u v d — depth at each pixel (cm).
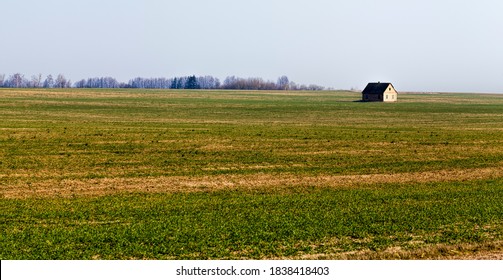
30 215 4303
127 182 5878
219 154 7769
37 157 7194
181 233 3728
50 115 14250
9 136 8788
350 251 3372
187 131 10262
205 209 4581
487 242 3528
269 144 8775
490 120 15262
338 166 7062
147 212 4450
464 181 6150
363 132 10738
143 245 3441
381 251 3341
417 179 6269
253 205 4769
